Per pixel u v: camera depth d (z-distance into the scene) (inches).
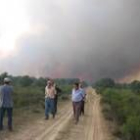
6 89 604.7
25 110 1043.9
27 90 2209.6
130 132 707.4
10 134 579.2
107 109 1405.0
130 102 1879.9
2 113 609.3
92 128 763.4
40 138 561.9
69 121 854.5
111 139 635.5
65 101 2030.0
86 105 1654.8
